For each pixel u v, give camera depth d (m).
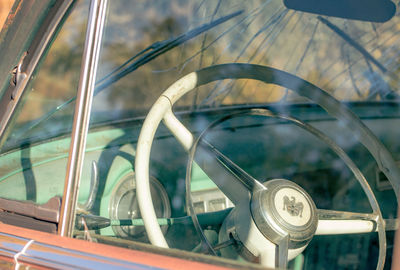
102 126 1.20
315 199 1.53
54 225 0.96
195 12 1.32
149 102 1.30
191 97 1.47
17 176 1.05
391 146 1.56
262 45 1.48
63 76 1.00
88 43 0.94
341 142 1.58
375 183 1.52
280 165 1.54
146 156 1.18
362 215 1.29
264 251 1.09
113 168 1.19
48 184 0.98
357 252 1.34
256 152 1.52
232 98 1.54
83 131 0.96
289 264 1.31
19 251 0.91
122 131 1.24
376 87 1.60
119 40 1.17
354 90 1.61
